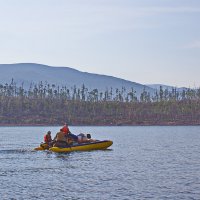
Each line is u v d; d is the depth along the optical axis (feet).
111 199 100.07
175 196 102.78
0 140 318.45
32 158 183.11
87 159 180.14
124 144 283.18
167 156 195.83
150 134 453.58
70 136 212.02
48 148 214.07
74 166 157.58
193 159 182.80
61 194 105.81
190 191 108.37
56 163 166.09
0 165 160.04
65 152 207.21
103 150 221.87
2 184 119.75
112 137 383.04
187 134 453.17
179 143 295.48
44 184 119.65
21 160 175.94
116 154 202.90
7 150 215.92
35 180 126.31
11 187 115.24
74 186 116.26
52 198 101.50
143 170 146.72
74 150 210.38
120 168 152.25
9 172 142.41
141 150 229.66
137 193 106.42
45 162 169.17
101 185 117.50
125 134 452.35
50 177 131.54
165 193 106.22
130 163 167.02
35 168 152.15
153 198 100.78
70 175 135.74
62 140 209.67
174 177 130.41
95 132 514.27
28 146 250.78
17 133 474.90
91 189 111.86
